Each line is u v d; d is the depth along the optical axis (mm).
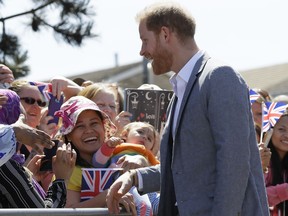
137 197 11242
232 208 9500
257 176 10000
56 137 11992
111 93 13922
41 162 11664
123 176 10445
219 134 9641
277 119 14641
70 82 14461
